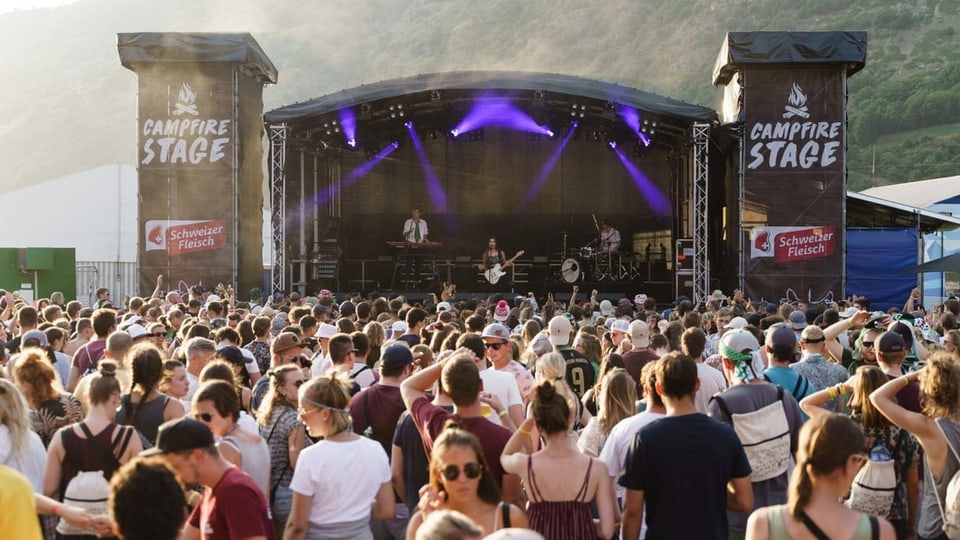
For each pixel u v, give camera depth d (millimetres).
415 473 5523
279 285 23812
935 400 5152
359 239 30703
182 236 23609
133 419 5816
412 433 5551
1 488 3836
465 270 28891
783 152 23141
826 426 3635
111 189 36594
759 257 23188
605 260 28453
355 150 29422
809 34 22719
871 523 3590
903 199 41094
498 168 30734
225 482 4176
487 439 5066
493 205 30719
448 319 10758
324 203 29016
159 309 11797
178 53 23328
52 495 5109
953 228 27234
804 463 3662
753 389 5527
